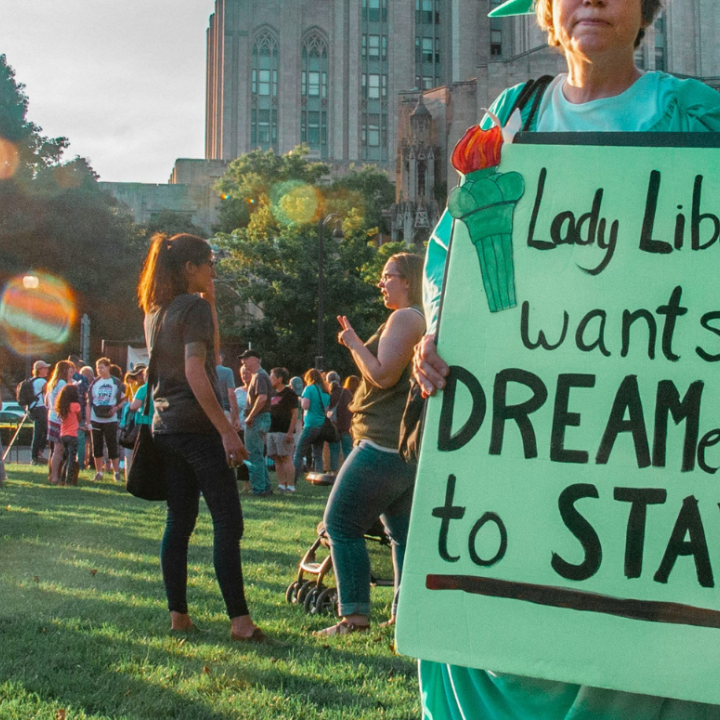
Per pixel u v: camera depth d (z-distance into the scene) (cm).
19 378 5775
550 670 212
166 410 507
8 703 394
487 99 8806
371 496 536
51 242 5612
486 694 229
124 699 409
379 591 696
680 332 217
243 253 5462
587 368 219
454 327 225
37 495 1354
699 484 212
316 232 5659
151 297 516
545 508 216
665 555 211
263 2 12269
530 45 11644
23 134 5747
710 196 221
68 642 499
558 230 224
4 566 725
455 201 228
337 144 12244
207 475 507
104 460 1998
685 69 10575
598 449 216
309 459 1941
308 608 614
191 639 515
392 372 507
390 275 524
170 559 531
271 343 5266
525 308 223
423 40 12438
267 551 845
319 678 454
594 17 236
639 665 208
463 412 223
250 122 12200
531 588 214
